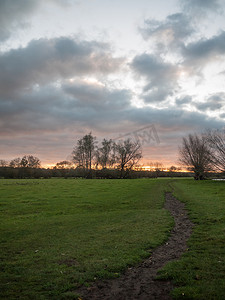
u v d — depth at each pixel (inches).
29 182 2153.1
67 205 873.5
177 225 569.9
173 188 1620.3
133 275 289.1
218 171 2215.8
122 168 3469.5
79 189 1459.2
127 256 350.0
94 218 660.1
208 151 2309.3
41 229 538.6
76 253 369.4
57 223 600.1
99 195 1169.4
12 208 815.1
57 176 3425.2
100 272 293.3
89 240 443.8
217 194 1112.2
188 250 374.0
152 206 860.0
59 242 434.3
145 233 487.8
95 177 3366.1
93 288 255.6
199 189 1437.0
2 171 3457.2
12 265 323.9
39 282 271.1
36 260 341.7
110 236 467.8
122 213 728.3
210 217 609.0
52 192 1282.0
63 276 285.0
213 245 386.0
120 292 246.2
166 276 276.2
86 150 3383.4
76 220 633.6
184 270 288.7
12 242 439.2
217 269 287.4
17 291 249.9
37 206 850.1
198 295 227.1
